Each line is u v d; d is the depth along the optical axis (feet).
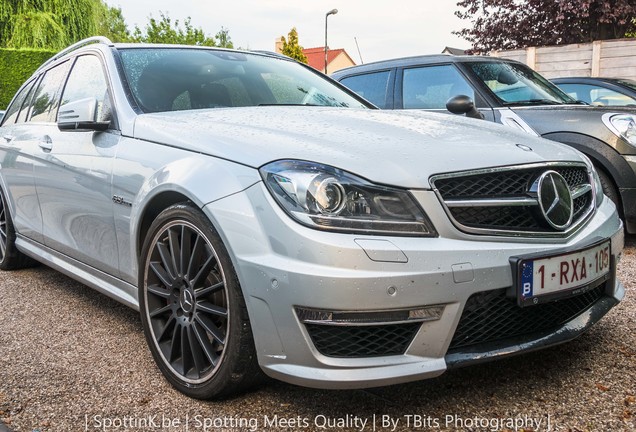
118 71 10.17
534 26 43.47
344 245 6.23
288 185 6.61
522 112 16.47
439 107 18.37
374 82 20.35
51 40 80.79
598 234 7.90
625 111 15.16
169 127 8.54
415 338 6.49
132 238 8.66
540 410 7.10
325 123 8.35
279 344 6.61
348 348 6.48
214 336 7.30
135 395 7.79
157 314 8.25
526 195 7.23
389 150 7.11
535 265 6.88
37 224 12.34
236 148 7.38
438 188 6.73
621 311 10.34
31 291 12.72
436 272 6.36
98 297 12.20
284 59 13.00
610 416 6.92
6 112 15.12
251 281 6.65
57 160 10.84
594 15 39.75
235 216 6.84
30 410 7.40
